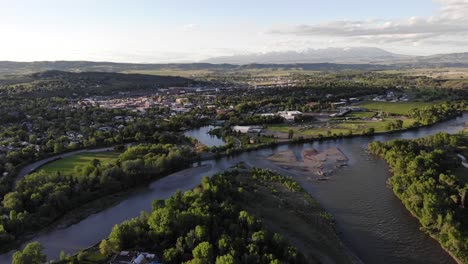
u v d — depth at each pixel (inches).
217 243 4252.0
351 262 4466.0
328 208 5994.1
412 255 4638.3
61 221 5782.5
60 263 4333.2
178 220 4635.8
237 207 5300.2
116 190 6909.5
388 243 4913.9
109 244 4409.5
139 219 5022.1
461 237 4650.6
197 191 5959.6
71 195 6348.4
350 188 6835.6
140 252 4256.9
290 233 4921.3
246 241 4301.2
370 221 5511.8
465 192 5561.0
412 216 5610.2
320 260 4402.1
